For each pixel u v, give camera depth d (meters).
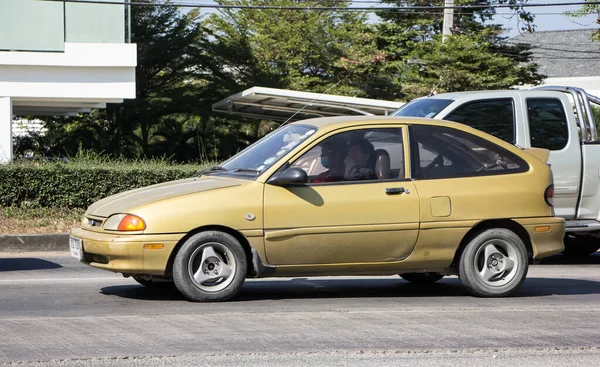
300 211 7.56
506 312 7.36
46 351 5.76
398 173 7.88
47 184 14.40
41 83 18.42
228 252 7.48
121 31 18.64
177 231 7.32
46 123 31.70
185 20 30.33
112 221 7.42
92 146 30.94
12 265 10.88
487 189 8.02
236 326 6.59
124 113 30.02
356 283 9.25
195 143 31.62
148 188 8.05
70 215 14.35
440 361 5.60
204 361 5.52
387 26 35.72
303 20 33.78
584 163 10.95
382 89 33.41
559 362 5.63
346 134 7.88
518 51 34.94
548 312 7.38
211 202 7.41
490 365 5.52
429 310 7.42
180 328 6.49
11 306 7.51
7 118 18.25
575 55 46.78
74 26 18.38
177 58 30.64
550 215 8.26
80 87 18.66
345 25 35.91
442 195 7.89
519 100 10.88
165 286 8.63
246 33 33.19
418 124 8.07
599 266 11.58
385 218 7.72
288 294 8.34
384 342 6.09
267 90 22.39
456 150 8.10
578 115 11.12
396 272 7.95
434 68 31.14
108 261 7.39
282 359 5.59
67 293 8.30
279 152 7.86
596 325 6.82
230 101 24.98
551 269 11.16
